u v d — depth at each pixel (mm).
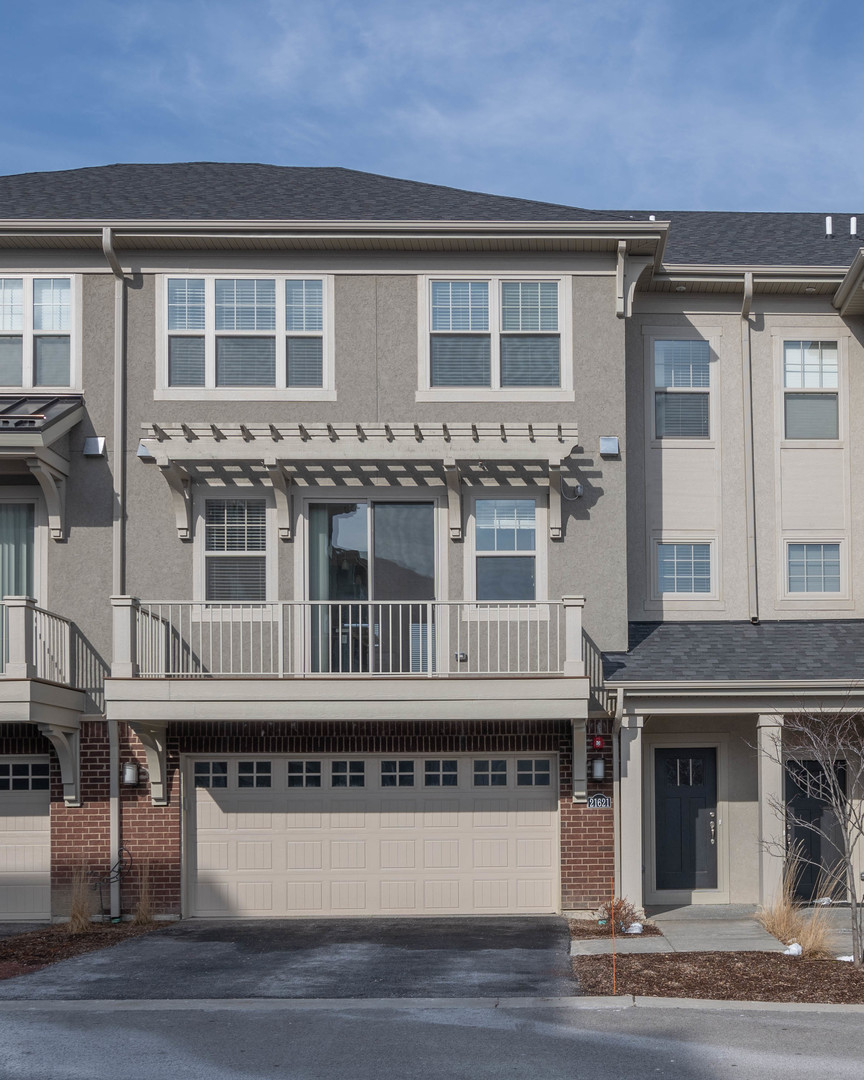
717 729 16531
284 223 15805
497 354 16172
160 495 16062
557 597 15945
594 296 16297
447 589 15914
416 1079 8336
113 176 19141
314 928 14766
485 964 12094
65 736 15500
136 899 15609
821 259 17797
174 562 15977
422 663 15914
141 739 15305
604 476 16125
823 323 17406
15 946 13688
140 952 13133
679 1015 9891
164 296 16250
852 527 17203
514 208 16844
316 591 16016
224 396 16125
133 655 14648
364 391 16141
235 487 16000
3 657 15719
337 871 15836
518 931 14258
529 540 16078
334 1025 9742
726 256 17969
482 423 15531
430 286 16281
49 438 14867
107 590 15961
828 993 10516
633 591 17031
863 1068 8477
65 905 15594
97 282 16312
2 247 16234
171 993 10938
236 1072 8523
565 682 14492
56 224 15805
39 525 16047
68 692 15336
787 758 15492
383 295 16250
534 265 16266
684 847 16500
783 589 17125
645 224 15844
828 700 14852
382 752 15883
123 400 16125
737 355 17359
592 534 16047
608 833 15594
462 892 15805
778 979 11078
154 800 15695
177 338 16250
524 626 15805
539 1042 9180
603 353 16203
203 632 15875
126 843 15688
